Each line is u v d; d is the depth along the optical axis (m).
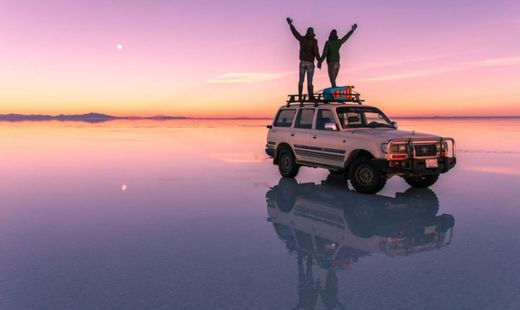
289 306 3.82
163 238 6.05
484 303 3.87
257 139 34.47
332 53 13.13
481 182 11.18
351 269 4.77
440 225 6.74
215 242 5.85
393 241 5.88
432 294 4.07
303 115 11.44
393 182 11.34
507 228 6.55
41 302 3.93
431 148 9.24
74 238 6.07
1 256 5.28
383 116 10.91
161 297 4.03
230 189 10.27
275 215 7.48
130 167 14.78
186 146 25.72
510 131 51.44
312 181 11.53
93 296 4.06
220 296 4.05
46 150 22.30
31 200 8.92
